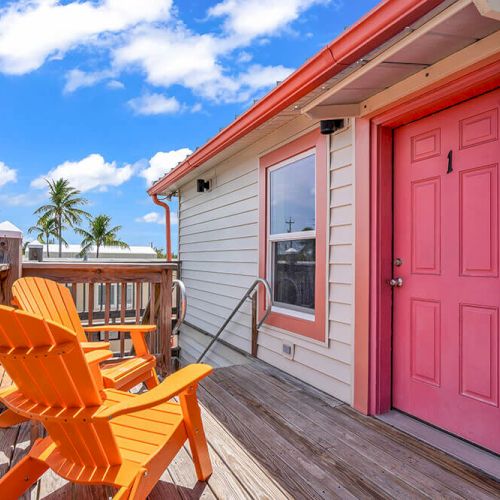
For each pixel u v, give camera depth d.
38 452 1.68
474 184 2.21
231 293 5.00
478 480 1.93
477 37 1.90
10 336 1.40
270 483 1.91
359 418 2.64
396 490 1.85
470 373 2.22
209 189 5.74
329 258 3.15
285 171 3.89
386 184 2.70
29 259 4.14
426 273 2.49
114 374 2.25
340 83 2.40
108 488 1.87
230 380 3.48
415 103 2.35
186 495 1.81
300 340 3.52
